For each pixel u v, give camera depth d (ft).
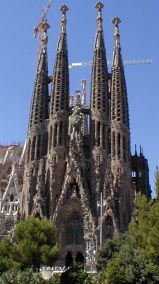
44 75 419.95
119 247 220.43
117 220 343.87
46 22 452.35
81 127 394.52
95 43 423.64
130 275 157.99
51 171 367.45
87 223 342.44
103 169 368.68
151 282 156.15
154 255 155.33
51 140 381.19
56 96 396.16
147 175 410.11
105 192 353.72
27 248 240.12
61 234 347.56
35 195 360.48
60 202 353.51
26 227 253.65
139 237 174.60
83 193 355.56
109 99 409.90
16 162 449.48
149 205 167.53
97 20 436.35
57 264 339.57
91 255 294.87
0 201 398.62
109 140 386.32
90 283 160.45
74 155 370.53
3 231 382.63
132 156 416.46
